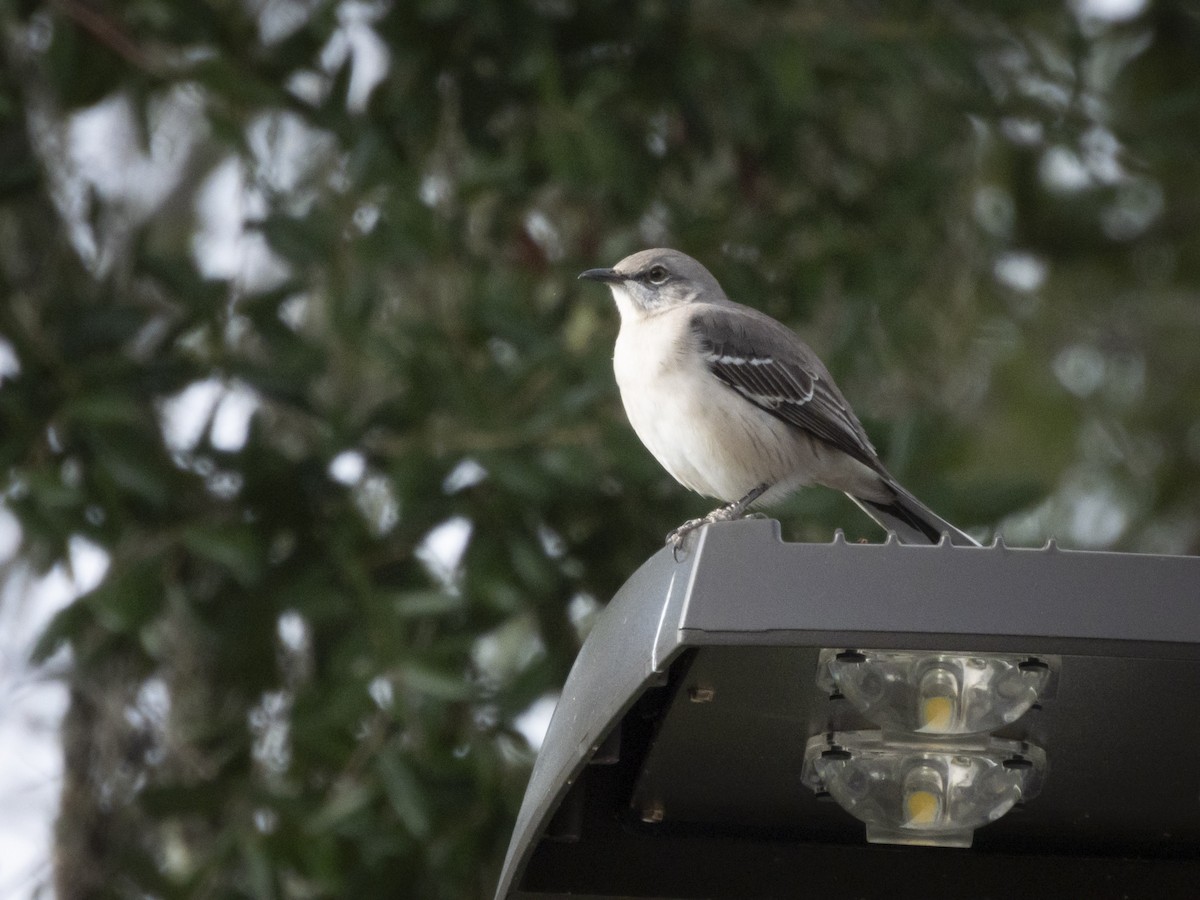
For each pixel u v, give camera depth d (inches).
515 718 424.8
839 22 480.1
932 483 430.3
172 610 442.6
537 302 494.6
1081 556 170.1
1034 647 167.3
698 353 364.5
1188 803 213.6
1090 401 679.7
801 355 376.2
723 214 498.9
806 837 226.2
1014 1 497.0
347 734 404.8
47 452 419.8
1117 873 228.1
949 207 547.2
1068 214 614.9
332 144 496.4
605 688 185.5
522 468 418.0
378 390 525.7
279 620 433.7
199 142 627.5
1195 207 657.0
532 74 451.8
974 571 169.3
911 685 193.6
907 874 227.3
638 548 454.6
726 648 186.5
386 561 435.5
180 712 469.4
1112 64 645.9
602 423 429.4
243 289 472.4
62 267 470.0
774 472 367.9
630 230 495.8
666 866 223.9
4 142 477.4
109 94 459.8
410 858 422.6
